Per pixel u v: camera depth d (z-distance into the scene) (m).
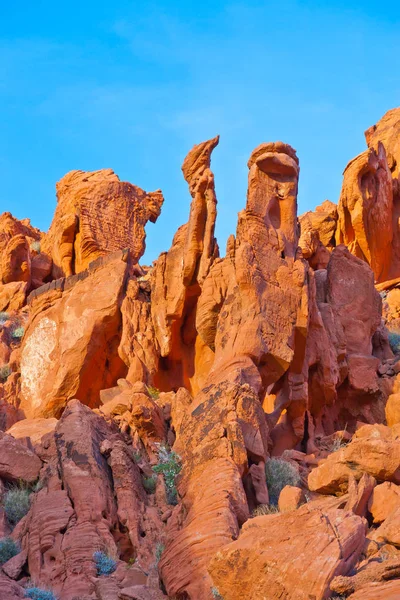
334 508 22.72
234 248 33.34
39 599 22.69
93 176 52.84
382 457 23.94
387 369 35.44
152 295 37.28
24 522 26.19
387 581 19.25
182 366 36.62
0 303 50.00
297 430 31.91
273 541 20.62
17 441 29.06
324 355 33.25
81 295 38.12
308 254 44.41
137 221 51.44
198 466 27.03
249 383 29.61
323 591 19.36
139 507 26.27
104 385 37.50
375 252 51.34
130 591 22.62
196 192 35.66
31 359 38.41
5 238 54.81
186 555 22.89
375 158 51.97
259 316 31.25
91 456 27.02
